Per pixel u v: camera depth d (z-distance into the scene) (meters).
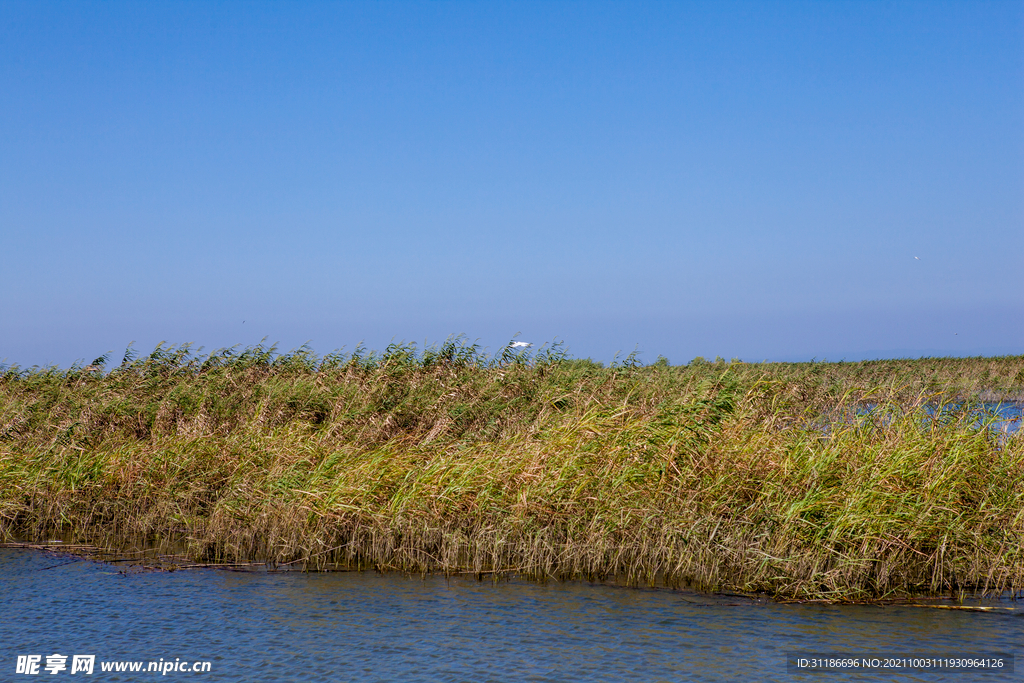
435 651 8.09
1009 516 10.26
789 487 10.86
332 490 12.10
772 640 8.22
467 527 11.53
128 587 10.34
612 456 11.95
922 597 9.47
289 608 9.50
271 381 21.08
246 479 13.38
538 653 8.02
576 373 21.06
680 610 9.23
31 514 13.71
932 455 11.05
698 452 11.79
